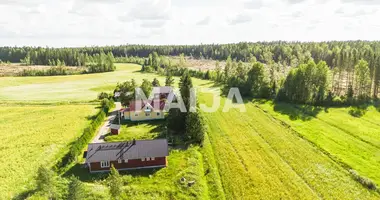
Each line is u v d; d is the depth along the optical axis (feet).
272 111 242.78
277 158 149.07
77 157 151.12
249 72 314.76
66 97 320.50
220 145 167.22
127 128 201.16
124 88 273.75
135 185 123.03
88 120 220.64
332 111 241.55
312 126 201.26
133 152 140.26
